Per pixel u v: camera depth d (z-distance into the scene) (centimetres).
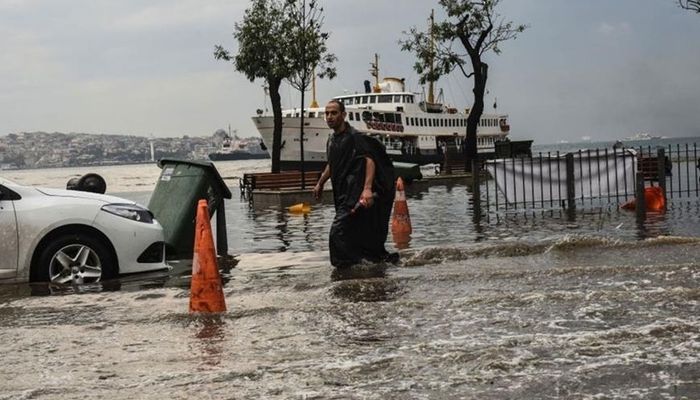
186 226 1145
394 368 427
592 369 404
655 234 1117
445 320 558
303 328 559
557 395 364
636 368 403
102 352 511
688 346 445
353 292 711
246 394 388
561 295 610
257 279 840
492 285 707
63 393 407
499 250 951
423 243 1171
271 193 2891
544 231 1257
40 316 661
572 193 1623
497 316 561
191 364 464
